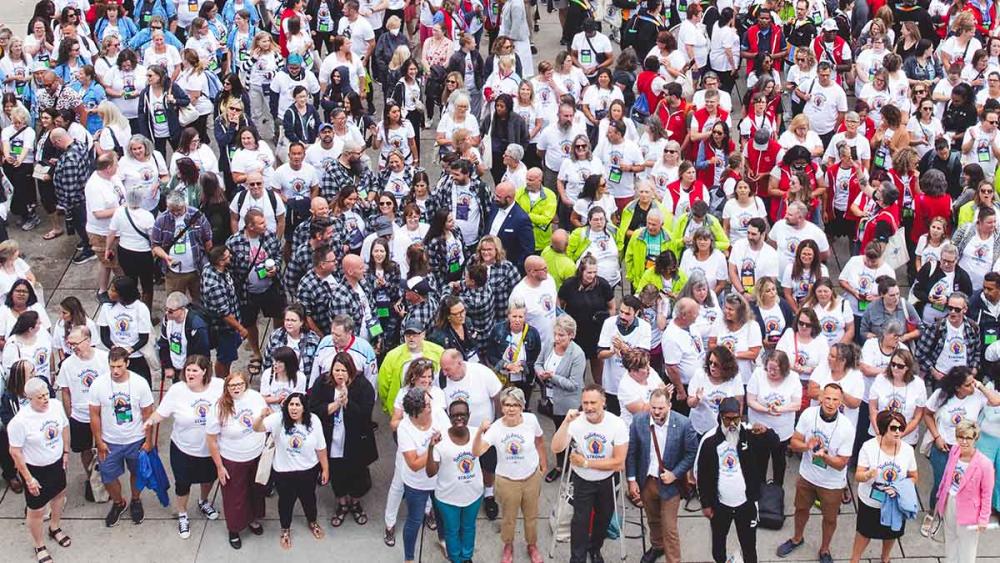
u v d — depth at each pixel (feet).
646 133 50.47
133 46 60.18
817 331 39.11
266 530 38.27
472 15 63.82
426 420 34.96
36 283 42.75
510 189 44.65
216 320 41.11
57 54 58.80
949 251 42.83
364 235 44.73
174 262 43.88
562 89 54.80
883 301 41.16
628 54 56.75
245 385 36.22
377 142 51.11
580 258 43.16
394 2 64.49
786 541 37.63
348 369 36.45
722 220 48.29
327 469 36.60
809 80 56.39
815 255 42.42
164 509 39.14
